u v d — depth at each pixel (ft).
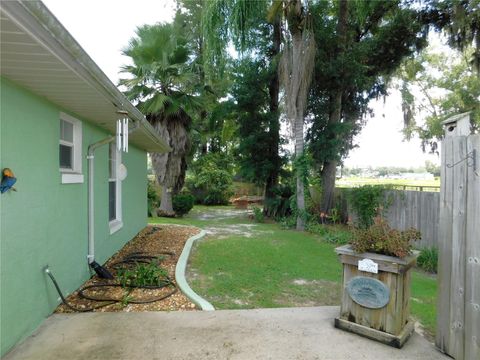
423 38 34.73
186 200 42.32
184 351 8.00
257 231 30.22
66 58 6.96
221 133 62.18
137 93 35.81
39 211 9.71
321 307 11.13
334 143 34.99
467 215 7.71
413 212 23.54
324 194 36.73
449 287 8.11
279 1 29.07
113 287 12.89
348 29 36.78
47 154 10.29
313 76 32.94
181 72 37.52
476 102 54.24
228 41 30.73
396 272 8.32
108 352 7.91
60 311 10.51
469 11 30.81
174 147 39.19
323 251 21.99
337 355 7.93
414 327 9.62
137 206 25.66
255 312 10.55
